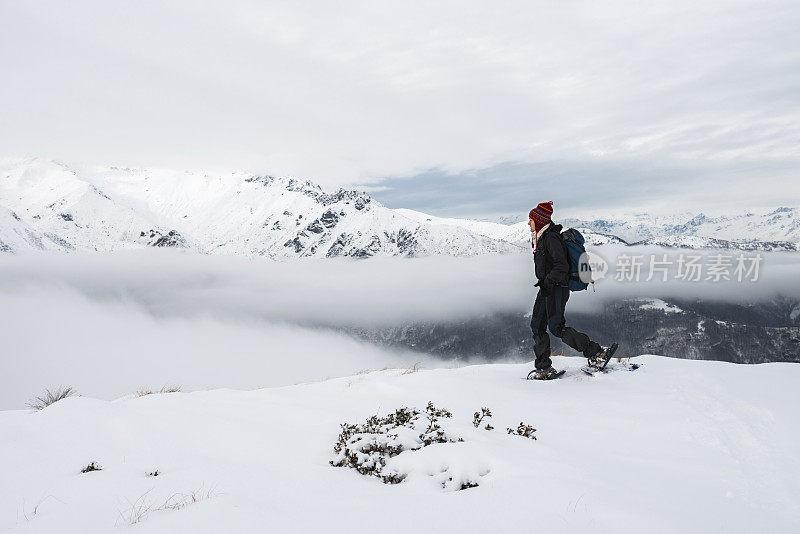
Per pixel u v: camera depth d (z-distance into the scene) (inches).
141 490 119.0
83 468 141.8
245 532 89.4
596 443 172.6
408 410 197.9
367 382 279.3
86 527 96.8
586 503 109.9
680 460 154.3
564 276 259.9
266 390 267.6
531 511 106.1
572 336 267.3
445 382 264.4
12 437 161.8
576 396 233.0
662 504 113.8
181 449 161.5
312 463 153.9
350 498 118.5
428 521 101.6
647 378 257.3
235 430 187.6
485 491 119.3
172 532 88.7
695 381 244.4
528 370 297.6
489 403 224.7
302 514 104.3
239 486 123.3
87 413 189.2
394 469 143.1
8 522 103.7
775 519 108.7
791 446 157.0
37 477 132.3
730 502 118.9
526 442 165.0
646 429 185.3
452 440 164.1
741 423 182.2
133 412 200.5
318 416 209.6
